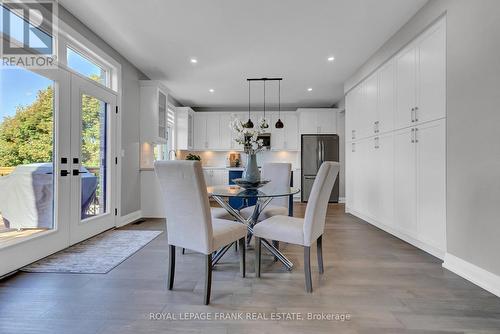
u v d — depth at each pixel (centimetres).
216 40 338
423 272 226
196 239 180
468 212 212
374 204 388
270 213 282
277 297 185
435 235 257
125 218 399
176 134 640
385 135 353
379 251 282
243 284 204
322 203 211
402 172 313
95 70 337
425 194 271
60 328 148
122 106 388
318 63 411
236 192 258
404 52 307
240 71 446
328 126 664
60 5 262
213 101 661
